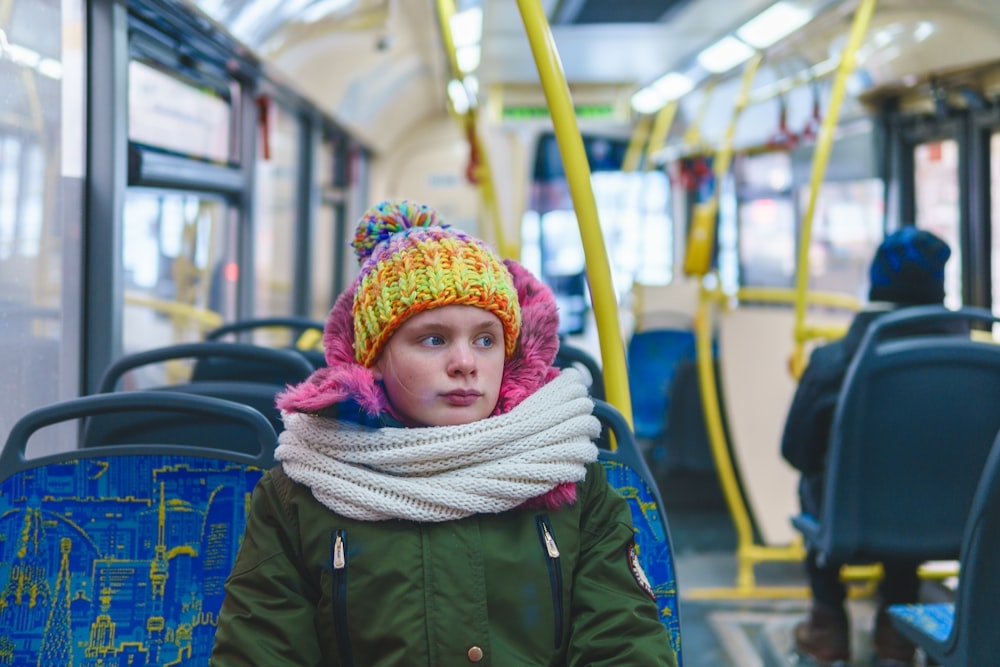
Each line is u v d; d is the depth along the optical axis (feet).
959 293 16.28
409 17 18.92
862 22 12.92
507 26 20.97
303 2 13.66
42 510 5.16
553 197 32.99
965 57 14.97
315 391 4.40
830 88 18.97
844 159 19.75
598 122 30.12
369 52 19.74
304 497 4.52
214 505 5.25
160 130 11.26
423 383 4.40
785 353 17.43
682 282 24.89
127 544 5.18
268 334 17.08
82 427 9.13
